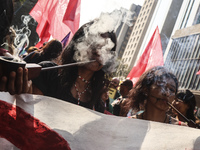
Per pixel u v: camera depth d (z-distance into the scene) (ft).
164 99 5.33
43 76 4.85
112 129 3.30
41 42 14.76
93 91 5.42
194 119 8.19
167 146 3.05
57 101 3.31
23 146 2.97
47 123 3.14
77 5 14.83
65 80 5.13
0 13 3.43
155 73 5.43
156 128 3.26
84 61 4.97
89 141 3.20
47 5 14.61
